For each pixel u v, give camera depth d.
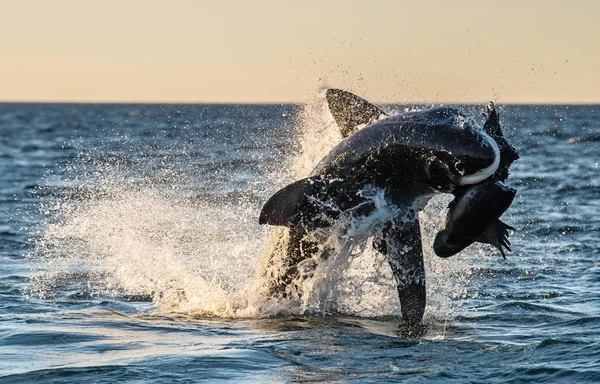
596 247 64.19
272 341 35.34
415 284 38.56
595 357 31.59
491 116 36.38
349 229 39.47
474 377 29.81
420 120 37.09
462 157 34.62
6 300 45.19
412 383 29.19
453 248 36.06
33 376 29.95
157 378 29.69
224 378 29.70
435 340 35.78
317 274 42.03
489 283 50.25
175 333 37.00
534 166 150.62
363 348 34.16
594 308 42.78
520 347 33.91
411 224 38.81
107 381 29.31
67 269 54.31
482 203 34.28
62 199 95.25
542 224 77.25
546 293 47.09
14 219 80.56
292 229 40.75
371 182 38.56
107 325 38.66
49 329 37.56
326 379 29.64
